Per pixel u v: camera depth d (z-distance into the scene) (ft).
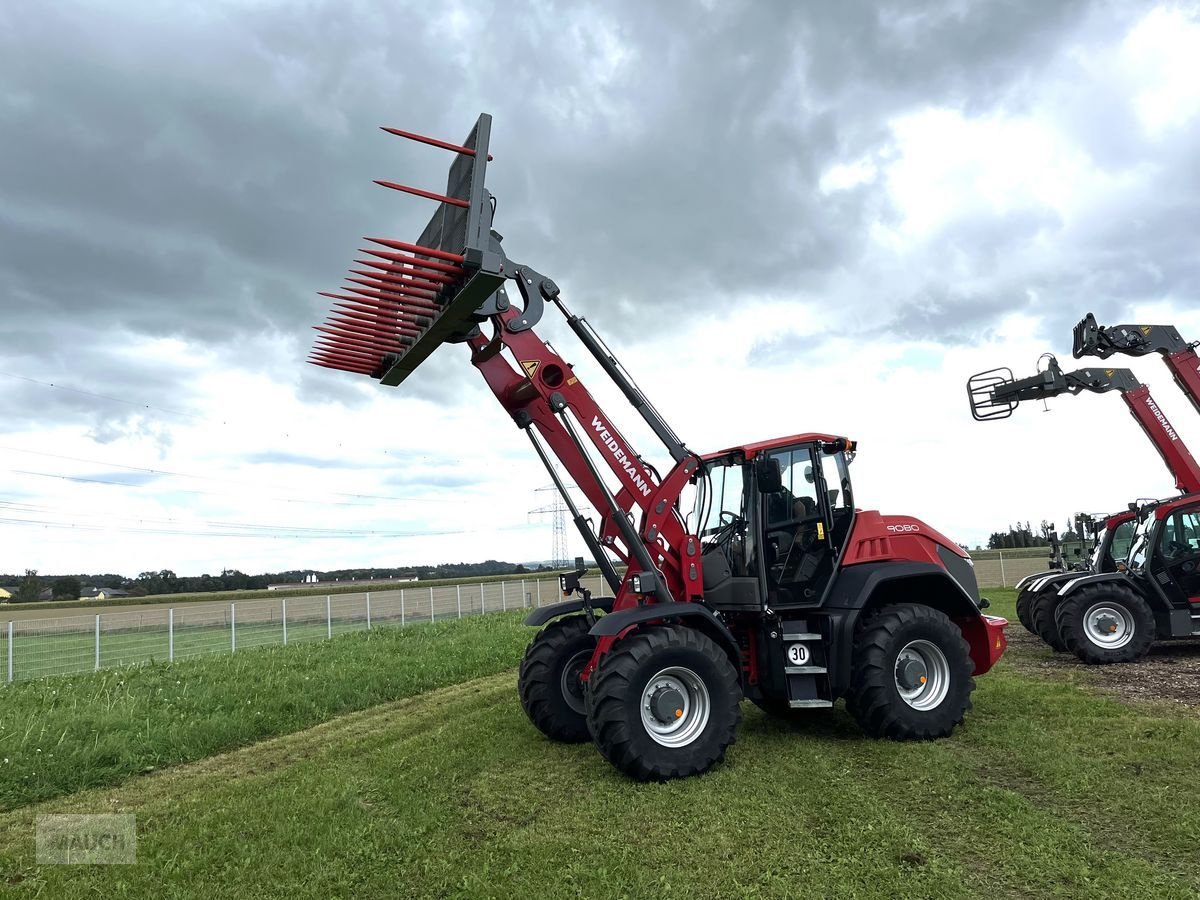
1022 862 11.13
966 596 20.01
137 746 20.58
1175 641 32.12
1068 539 40.63
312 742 21.39
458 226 15.43
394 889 11.22
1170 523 28.73
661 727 16.01
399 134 14.05
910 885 10.57
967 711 20.16
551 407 18.07
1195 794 13.30
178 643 55.93
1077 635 27.58
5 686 33.83
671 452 18.72
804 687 18.04
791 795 14.34
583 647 19.71
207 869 12.22
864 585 18.53
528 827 13.28
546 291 18.33
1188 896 9.96
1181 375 31.78
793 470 19.75
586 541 19.47
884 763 16.17
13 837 14.58
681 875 11.13
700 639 16.39
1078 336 31.96
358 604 83.46
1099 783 14.01
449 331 16.72
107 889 11.64
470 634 46.32
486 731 20.72
